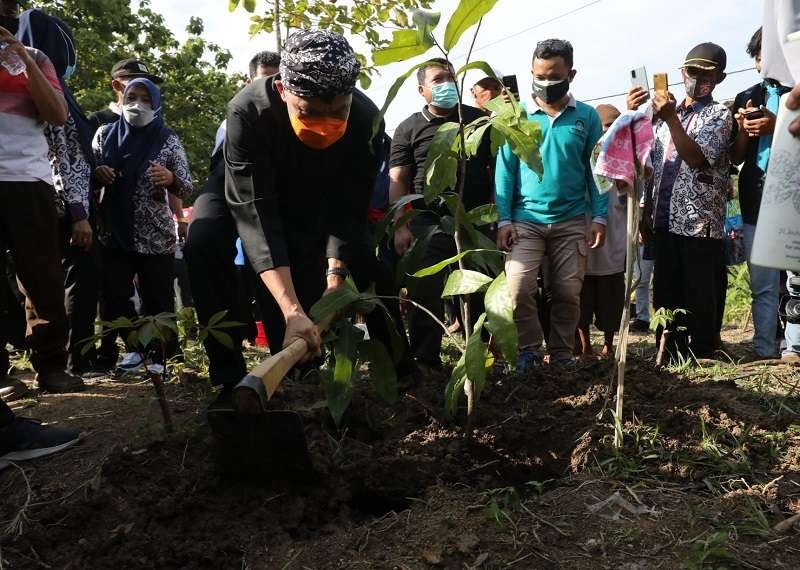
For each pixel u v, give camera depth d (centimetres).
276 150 274
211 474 244
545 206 404
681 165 424
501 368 373
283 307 255
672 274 435
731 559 190
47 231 335
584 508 220
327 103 249
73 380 371
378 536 214
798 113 200
